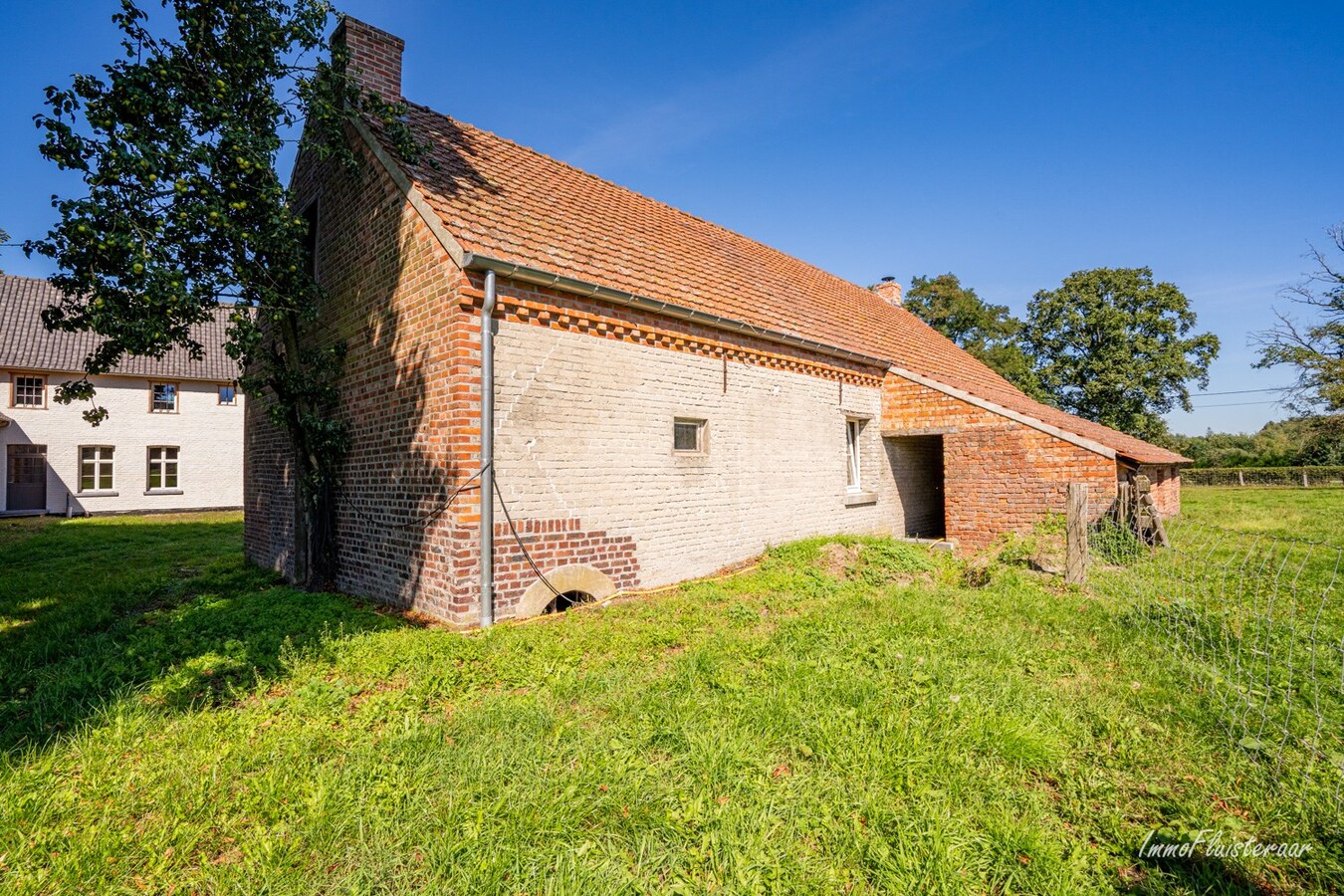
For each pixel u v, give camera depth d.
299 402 8.49
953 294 35.72
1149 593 7.59
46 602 8.30
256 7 7.22
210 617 6.66
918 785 3.31
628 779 3.34
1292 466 45.31
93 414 8.40
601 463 7.66
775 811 3.10
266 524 11.01
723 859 2.77
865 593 7.93
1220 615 6.59
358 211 8.23
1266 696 4.38
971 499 12.16
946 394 12.49
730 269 11.66
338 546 8.56
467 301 6.38
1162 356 38.00
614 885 2.60
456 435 6.35
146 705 4.40
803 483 10.97
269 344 10.63
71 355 24.92
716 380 9.32
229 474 27.61
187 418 26.86
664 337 8.49
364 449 8.00
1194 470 42.34
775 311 10.98
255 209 7.45
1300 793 3.28
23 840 2.88
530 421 6.95
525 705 4.24
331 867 2.79
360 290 8.16
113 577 10.13
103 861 2.76
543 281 6.89
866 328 14.66
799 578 8.40
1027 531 11.29
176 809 3.11
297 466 8.75
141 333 6.69
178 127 6.75
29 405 24.08
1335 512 20.53
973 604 7.21
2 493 23.42
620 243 9.19
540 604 6.96
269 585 9.43
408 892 2.57
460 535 6.30
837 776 3.44
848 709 4.17
